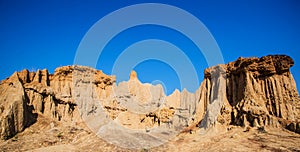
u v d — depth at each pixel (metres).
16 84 68.19
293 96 58.12
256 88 61.12
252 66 63.09
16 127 60.88
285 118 56.16
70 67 80.12
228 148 46.22
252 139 49.53
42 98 71.69
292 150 42.66
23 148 53.09
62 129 64.88
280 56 61.34
